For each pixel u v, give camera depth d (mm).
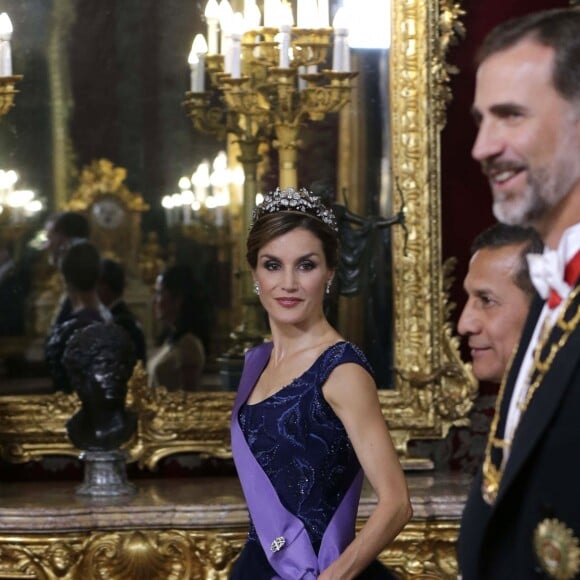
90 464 7684
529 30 2939
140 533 7188
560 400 2918
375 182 8555
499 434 3236
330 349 5328
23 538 7121
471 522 3158
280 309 5383
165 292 8422
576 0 8625
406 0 8523
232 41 8469
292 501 5199
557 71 2873
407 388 8523
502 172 2943
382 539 5023
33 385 8328
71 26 8430
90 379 7598
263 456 5281
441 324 8570
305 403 5250
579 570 2846
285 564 5129
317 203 5570
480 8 8695
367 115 8562
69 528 7105
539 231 3080
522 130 2898
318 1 8516
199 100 8477
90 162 8414
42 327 8344
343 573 4973
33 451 8297
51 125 8398
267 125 8516
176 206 8453
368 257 8516
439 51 8539
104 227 8406
